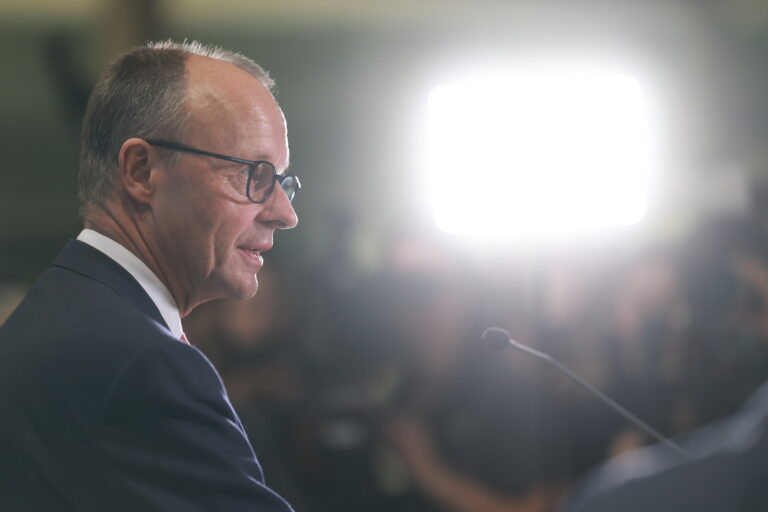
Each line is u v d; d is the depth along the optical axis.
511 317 6.09
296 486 5.96
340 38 12.01
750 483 1.71
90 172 2.82
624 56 11.55
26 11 11.38
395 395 6.50
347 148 12.51
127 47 8.69
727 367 5.46
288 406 6.76
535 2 11.73
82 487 2.37
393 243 7.05
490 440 6.07
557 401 6.01
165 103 2.74
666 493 1.76
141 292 2.72
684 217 6.22
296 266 7.96
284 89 12.27
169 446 2.38
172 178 2.74
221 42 11.80
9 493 2.43
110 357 2.43
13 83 12.00
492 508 6.02
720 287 5.50
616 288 6.07
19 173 12.75
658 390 5.72
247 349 6.96
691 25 11.61
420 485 6.15
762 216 5.46
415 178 12.23
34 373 2.48
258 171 2.79
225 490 2.39
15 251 12.77
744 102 11.55
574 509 1.89
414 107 12.13
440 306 6.31
